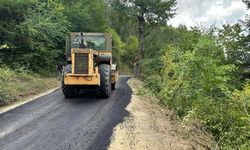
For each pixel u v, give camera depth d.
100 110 11.50
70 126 9.17
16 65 23.92
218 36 15.09
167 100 14.41
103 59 15.21
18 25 24.42
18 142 7.71
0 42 24.27
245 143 9.78
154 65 29.28
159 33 40.47
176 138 8.85
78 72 13.66
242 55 19.19
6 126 9.10
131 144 7.67
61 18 30.89
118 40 59.12
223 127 11.32
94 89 14.77
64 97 14.70
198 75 12.82
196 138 9.66
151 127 9.38
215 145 9.91
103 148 7.34
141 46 41.31
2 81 15.24
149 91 17.16
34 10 27.36
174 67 15.06
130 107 12.15
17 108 11.77
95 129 8.86
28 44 25.27
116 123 9.53
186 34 20.08
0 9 23.98
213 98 12.59
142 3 40.50
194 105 12.23
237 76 18.22
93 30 40.22
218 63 14.53
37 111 11.22
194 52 13.19
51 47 30.59
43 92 16.83
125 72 60.38
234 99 11.86
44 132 8.55
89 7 41.59
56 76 28.92
